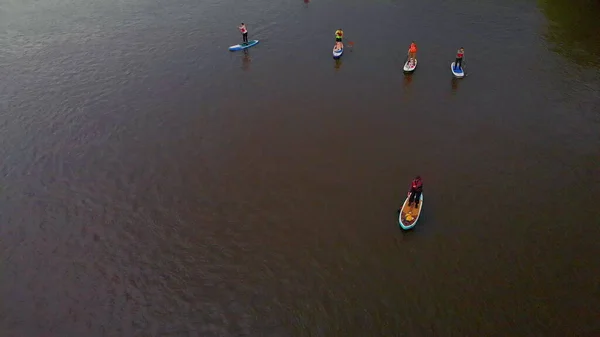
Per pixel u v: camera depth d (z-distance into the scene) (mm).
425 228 29047
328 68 45375
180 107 41094
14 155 36656
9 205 32219
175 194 32625
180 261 28062
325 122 38562
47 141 37969
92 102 42250
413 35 50156
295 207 31156
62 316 25422
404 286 25938
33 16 57906
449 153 34906
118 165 35281
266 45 49594
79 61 48281
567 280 25703
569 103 39188
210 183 33375
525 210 29922
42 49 50688
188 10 57875
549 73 42969
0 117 40781
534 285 25562
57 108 41656
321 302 25469
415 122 38156
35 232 30234
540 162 33625
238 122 39031
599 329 23422
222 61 47219
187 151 36312
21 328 24891
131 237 29688
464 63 45000
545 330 23516
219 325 24719
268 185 32938
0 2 61812
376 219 29891
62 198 32656
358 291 25859
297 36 51000
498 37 48969
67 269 27859
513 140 35781
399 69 44750
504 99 40156
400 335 23719
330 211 30703
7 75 46500
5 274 27641
